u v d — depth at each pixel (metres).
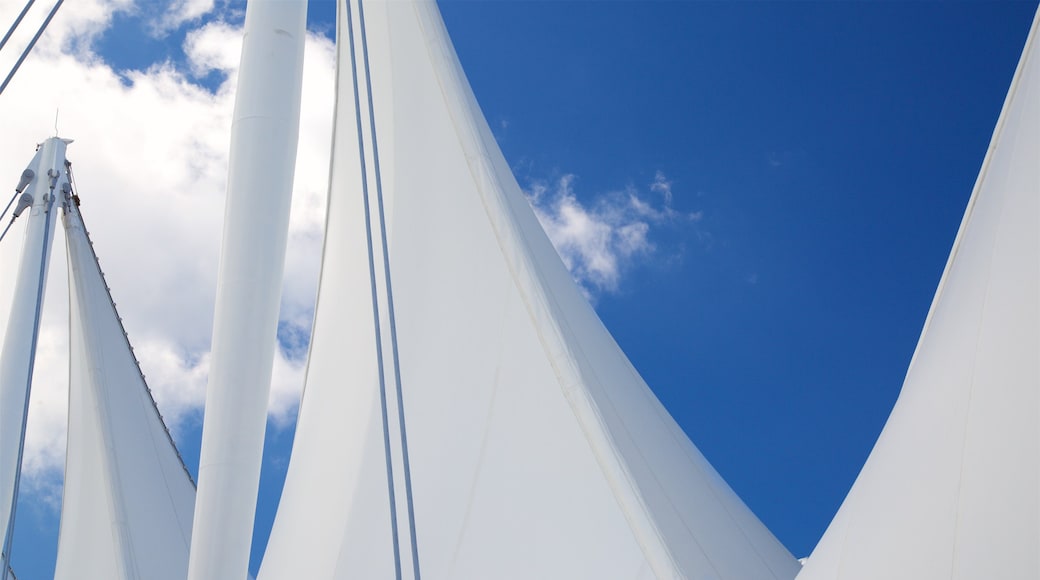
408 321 9.27
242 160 7.54
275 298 7.33
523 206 10.70
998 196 5.55
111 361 16.89
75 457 16.59
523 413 7.86
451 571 7.40
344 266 10.82
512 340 8.23
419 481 8.16
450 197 9.47
